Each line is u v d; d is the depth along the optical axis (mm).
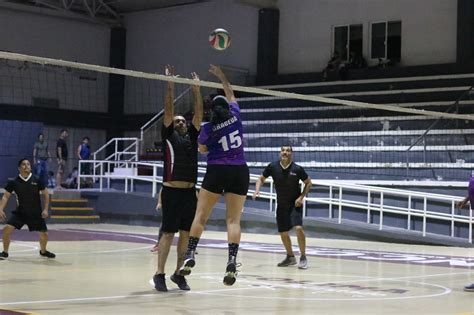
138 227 25266
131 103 40094
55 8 37531
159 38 39875
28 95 37031
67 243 18250
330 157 28266
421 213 21406
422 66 31828
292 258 13531
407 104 29406
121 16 41062
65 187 31734
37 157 27984
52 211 26297
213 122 8789
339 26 34531
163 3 39438
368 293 9984
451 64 31062
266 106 34000
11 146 31453
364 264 14312
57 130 37875
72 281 10641
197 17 38531
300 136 29844
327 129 30250
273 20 35938
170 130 9695
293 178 13156
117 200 26969
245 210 23969
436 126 27750
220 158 8758
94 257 14641
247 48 36656
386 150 26922
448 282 11555
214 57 37781
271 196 23781
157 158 30859
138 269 12438
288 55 35781
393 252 17516
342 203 22766
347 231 21734
